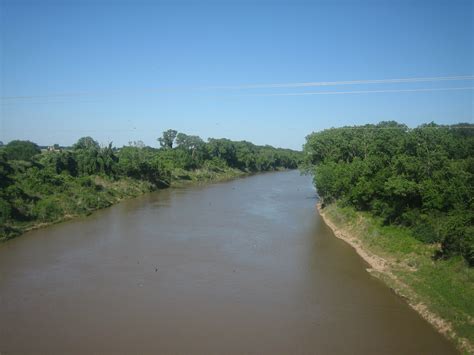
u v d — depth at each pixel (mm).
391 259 32688
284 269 31859
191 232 43219
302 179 110438
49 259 33625
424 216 34406
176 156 105625
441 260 29172
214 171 113875
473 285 24828
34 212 46062
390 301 26125
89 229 44188
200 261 33531
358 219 43469
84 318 23328
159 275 30203
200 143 118812
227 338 21359
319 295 26922
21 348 20188
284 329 22391
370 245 36625
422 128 49844
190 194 74000
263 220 50125
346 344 20953
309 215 54000
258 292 27312
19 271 30719
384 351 20328
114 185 68938
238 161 130625
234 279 29625
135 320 23141
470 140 45656
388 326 22859
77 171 67125
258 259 34281
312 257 34969
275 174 131000
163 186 84562
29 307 24641
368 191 41094
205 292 27188
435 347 20719
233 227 45906
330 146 64500
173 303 25438
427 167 36219
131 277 29750
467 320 21719
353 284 28875
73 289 27406
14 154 67500
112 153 77188
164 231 43531
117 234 42000
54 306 24812
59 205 50656
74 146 87938
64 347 20297
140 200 65875
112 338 21188
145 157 90625
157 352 19953
